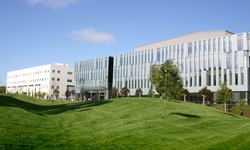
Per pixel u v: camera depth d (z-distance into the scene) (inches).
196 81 3368.6
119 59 4554.6
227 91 2303.2
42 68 6707.7
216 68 3176.7
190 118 1167.0
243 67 2928.2
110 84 4658.0
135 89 4168.3
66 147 643.5
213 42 3248.0
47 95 5935.0
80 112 1449.3
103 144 690.8
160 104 1648.6
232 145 673.6
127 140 743.7
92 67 5078.7
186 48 3540.8
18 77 7800.2
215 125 1032.8
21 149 585.9
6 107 1387.8
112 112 1401.3
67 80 6643.7
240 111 2283.5
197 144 709.3
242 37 2979.8
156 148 661.9
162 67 1216.8
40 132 818.2
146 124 998.4
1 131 747.4
